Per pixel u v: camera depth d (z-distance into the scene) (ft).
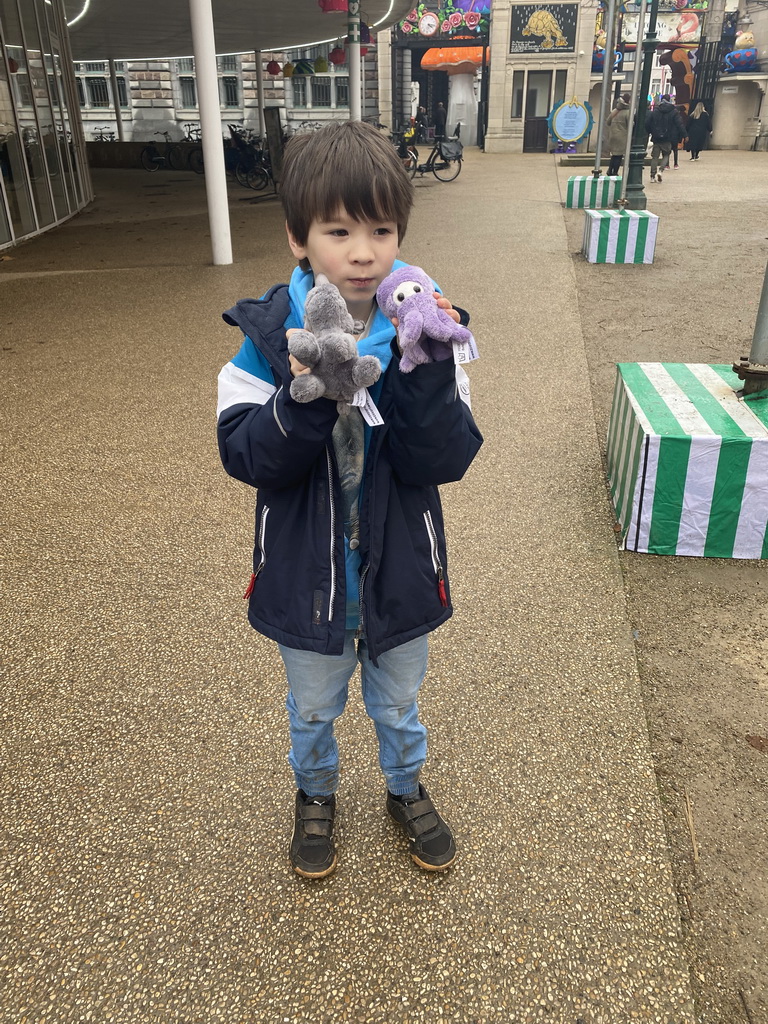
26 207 36.96
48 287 26.08
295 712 5.56
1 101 34.50
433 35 96.68
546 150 93.09
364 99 106.93
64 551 10.39
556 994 5.07
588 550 10.29
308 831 5.93
